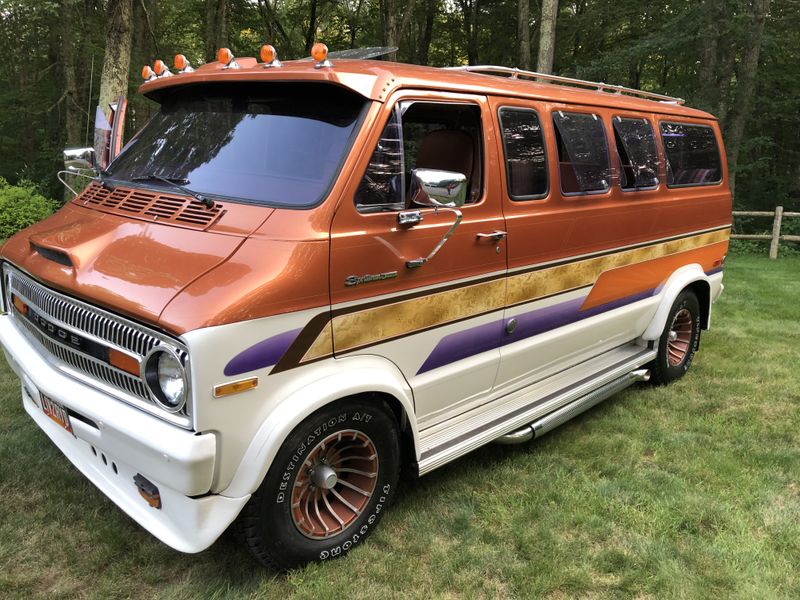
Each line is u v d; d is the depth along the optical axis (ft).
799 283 32.99
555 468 12.94
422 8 73.87
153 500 8.60
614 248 14.57
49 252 9.84
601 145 14.10
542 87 13.32
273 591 9.20
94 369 8.98
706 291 18.83
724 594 9.41
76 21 49.37
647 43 47.47
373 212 9.46
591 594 9.45
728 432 14.84
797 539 10.73
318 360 9.00
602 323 14.78
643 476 12.67
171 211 9.61
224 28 56.13
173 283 8.16
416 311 10.25
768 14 51.29
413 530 10.71
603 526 10.91
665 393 17.37
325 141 9.55
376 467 10.11
